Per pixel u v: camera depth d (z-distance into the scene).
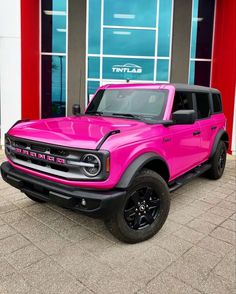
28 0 9.57
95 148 2.94
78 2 11.33
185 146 4.43
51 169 3.27
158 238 3.62
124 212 3.28
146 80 11.92
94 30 11.55
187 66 11.81
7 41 8.69
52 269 2.95
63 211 4.33
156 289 2.69
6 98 8.94
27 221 3.99
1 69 8.80
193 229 3.89
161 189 3.59
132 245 3.44
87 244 3.44
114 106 4.59
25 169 3.56
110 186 3.02
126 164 3.16
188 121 3.72
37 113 11.09
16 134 3.70
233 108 9.00
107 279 2.81
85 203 2.98
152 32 11.69
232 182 6.08
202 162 5.36
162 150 3.78
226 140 6.31
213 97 5.86
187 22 11.59
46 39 11.47
